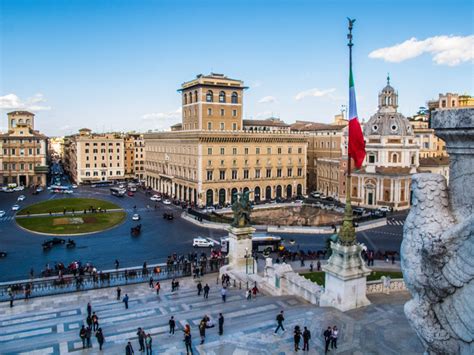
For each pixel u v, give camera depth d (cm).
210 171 12275
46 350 3088
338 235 3575
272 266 4853
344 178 12925
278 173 13550
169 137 14188
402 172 11694
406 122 12388
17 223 9338
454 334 1079
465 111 1036
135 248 7344
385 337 2798
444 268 1062
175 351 2941
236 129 14112
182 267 5912
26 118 18950
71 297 4662
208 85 13300
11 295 4400
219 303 4194
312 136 16012
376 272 5609
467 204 1077
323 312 3356
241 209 5541
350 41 3319
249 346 2892
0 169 16200
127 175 19650
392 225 9281
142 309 4109
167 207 11831
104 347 3116
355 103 3359
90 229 8800
